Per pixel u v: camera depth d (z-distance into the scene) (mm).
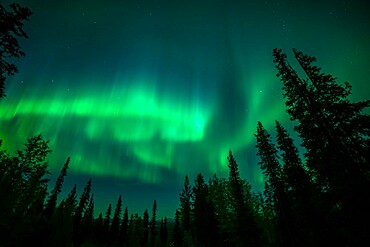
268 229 40094
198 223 46406
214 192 47094
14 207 19016
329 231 18703
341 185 13820
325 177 15141
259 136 30375
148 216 89250
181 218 56094
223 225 38625
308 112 17078
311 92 16938
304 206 21094
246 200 37844
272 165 28594
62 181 44406
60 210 36188
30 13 11516
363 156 13953
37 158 19625
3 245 18922
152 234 82625
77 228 56406
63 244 34594
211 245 42844
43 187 21188
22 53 11555
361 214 12805
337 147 15039
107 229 72625
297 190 22234
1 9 11141
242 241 31344
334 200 14086
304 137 16875
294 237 24953
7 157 18859
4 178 18281
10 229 19250
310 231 20844
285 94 18359
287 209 26438
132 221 82625
